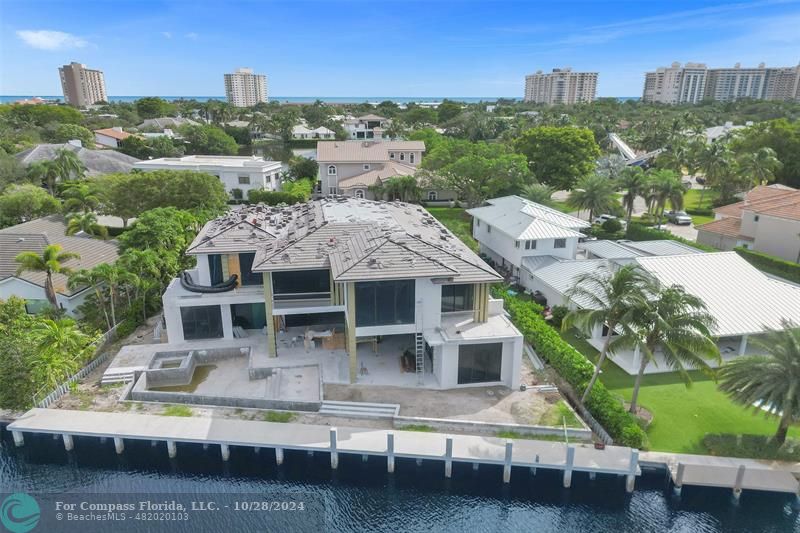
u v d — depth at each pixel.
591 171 77.44
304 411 27.14
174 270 40.94
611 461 23.28
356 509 22.75
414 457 23.78
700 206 77.69
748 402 23.19
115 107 193.75
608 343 25.69
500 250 48.72
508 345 28.78
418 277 27.64
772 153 72.50
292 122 151.00
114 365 30.64
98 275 33.00
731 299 33.53
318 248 31.70
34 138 107.88
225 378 30.45
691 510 22.45
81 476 24.59
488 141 129.12
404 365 30.67
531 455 23.64
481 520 22.23
